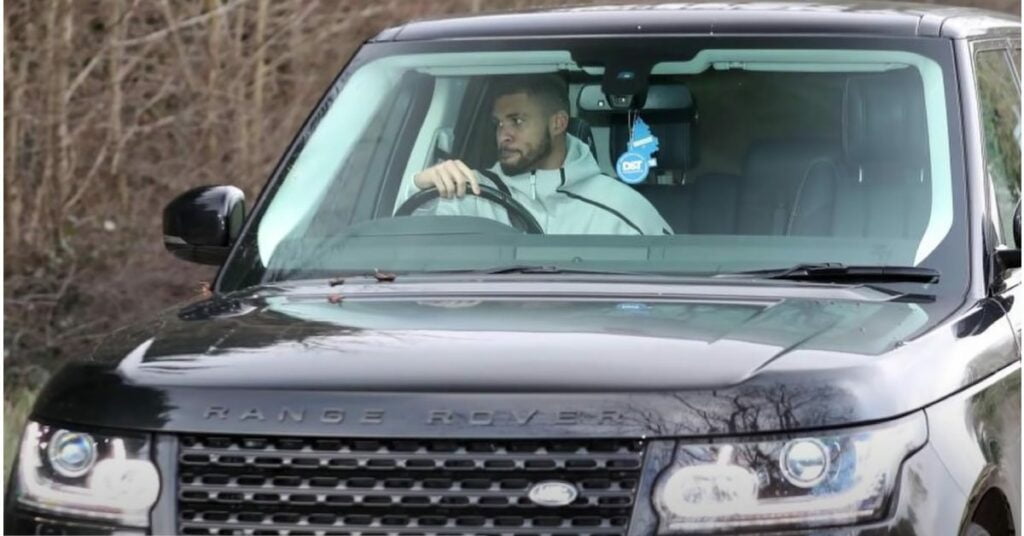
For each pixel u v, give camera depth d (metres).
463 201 10.79
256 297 9.54
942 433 8.27
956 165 10.12
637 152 10.77
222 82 30.14
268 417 7.90
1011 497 9.05
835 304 9.14
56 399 8.35
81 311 28.94
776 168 10.48
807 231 10.20
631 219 10.56
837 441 7.80
